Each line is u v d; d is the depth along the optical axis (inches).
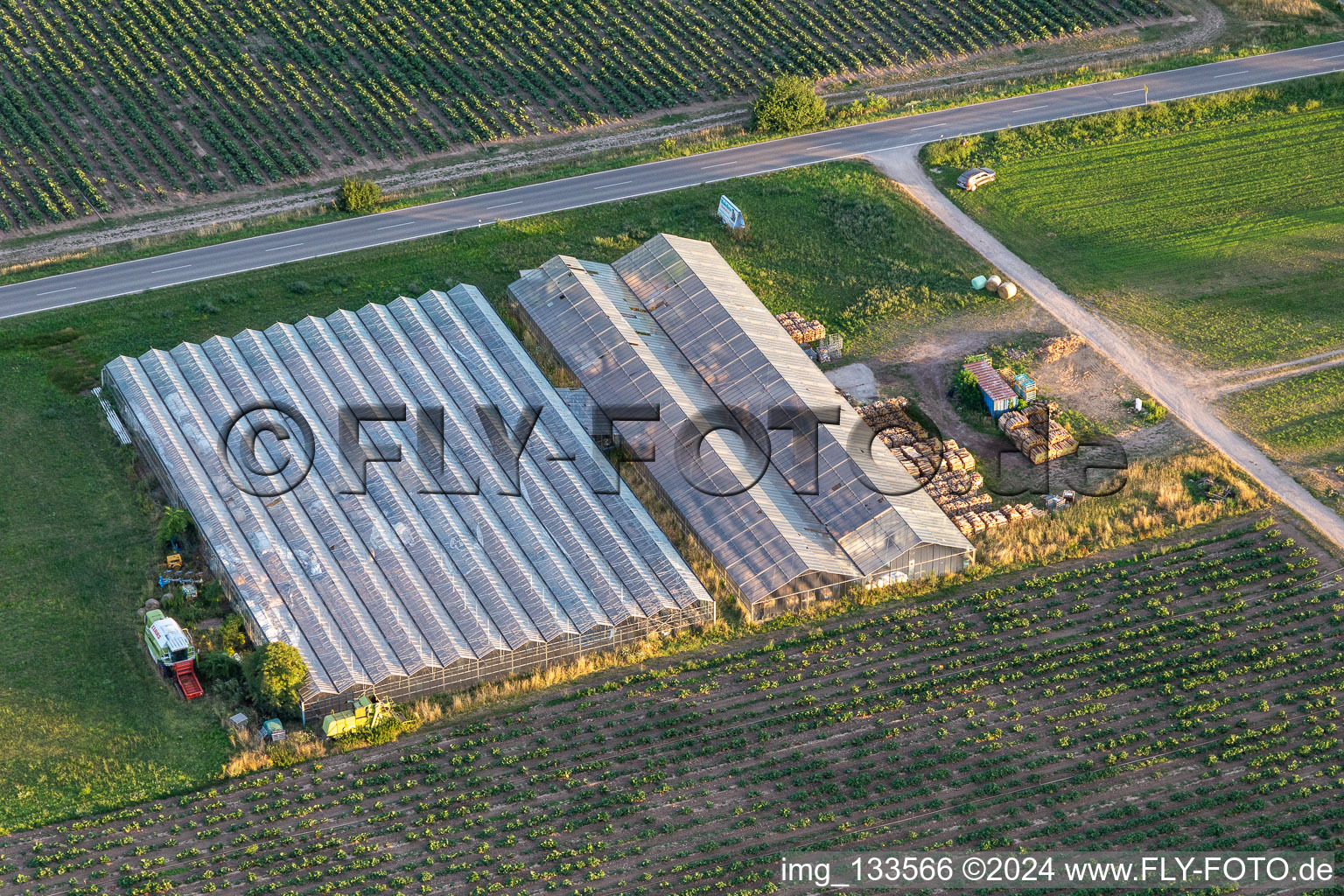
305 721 4141.2
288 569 4453.7
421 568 4520.2
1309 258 5876.0
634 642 4416.8
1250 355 5428.2
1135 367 5383.9
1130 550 4712.1
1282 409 5187.0
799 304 5708.7
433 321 5452.8
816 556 4539.9
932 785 3971.5
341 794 3951.8
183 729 4104.3
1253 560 4638.3
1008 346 5482.3
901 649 4394.7
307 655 4222.4
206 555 4603.8
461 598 4399.6
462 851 3791.8
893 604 4559.5
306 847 3782.0
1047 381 5329.7
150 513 4768.7
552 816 3885.3
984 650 4389.8
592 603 4419.3
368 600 4399.6
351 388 5103.3
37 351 5374.0
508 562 4525.1
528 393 5128.0
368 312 5467.5
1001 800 3919.8
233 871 3725.4
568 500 4768.7
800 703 4212.6
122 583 4530.0
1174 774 3986.2
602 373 5142.7
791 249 5959.6
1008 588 4571.9
